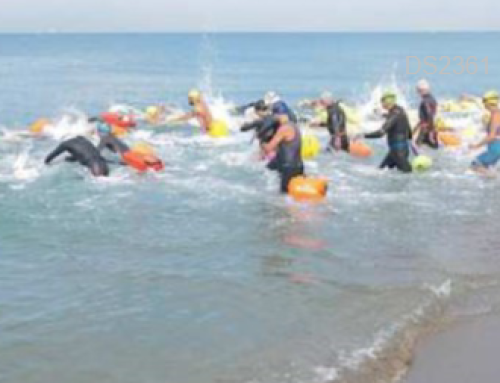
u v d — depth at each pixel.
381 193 15.88
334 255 11.50
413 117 25.91
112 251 11.71
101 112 31.89
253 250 11.76
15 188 15.95
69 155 19.27
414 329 8.75
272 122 18.02
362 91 46.56
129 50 143.50
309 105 32.38
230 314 9.13
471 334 8.67
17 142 21.89
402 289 9.95
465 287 10.12
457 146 21.88
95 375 7.54
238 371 7.61
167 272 10.70
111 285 10.16
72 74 60.16
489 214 14.18
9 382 7.36
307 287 10.05
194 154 20.33
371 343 8.30
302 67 76.94
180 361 7.85
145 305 9.44
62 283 10.24
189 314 9.14
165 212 14.17
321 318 8.99
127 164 18.12
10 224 13.20
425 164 18.23
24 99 37.25
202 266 10.97
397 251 11.73
